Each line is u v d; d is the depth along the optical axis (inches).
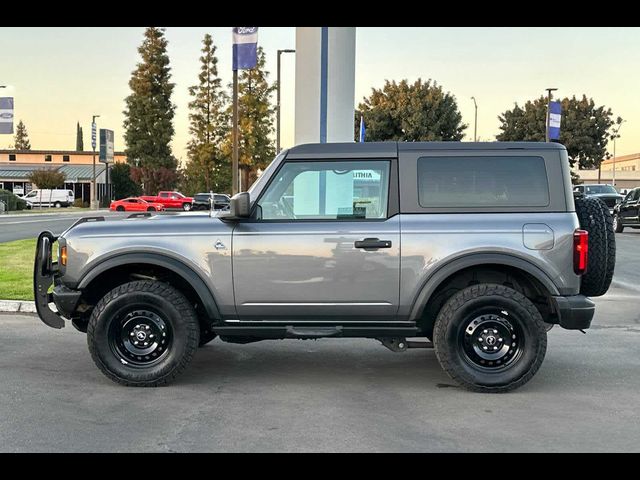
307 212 229.5
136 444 175.2
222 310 228.5
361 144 230.8
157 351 229.5
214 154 2581.2
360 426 190.2
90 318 228.8
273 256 224.8
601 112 2150.6
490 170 226.8
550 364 266.2
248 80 2123.5
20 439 178.2
